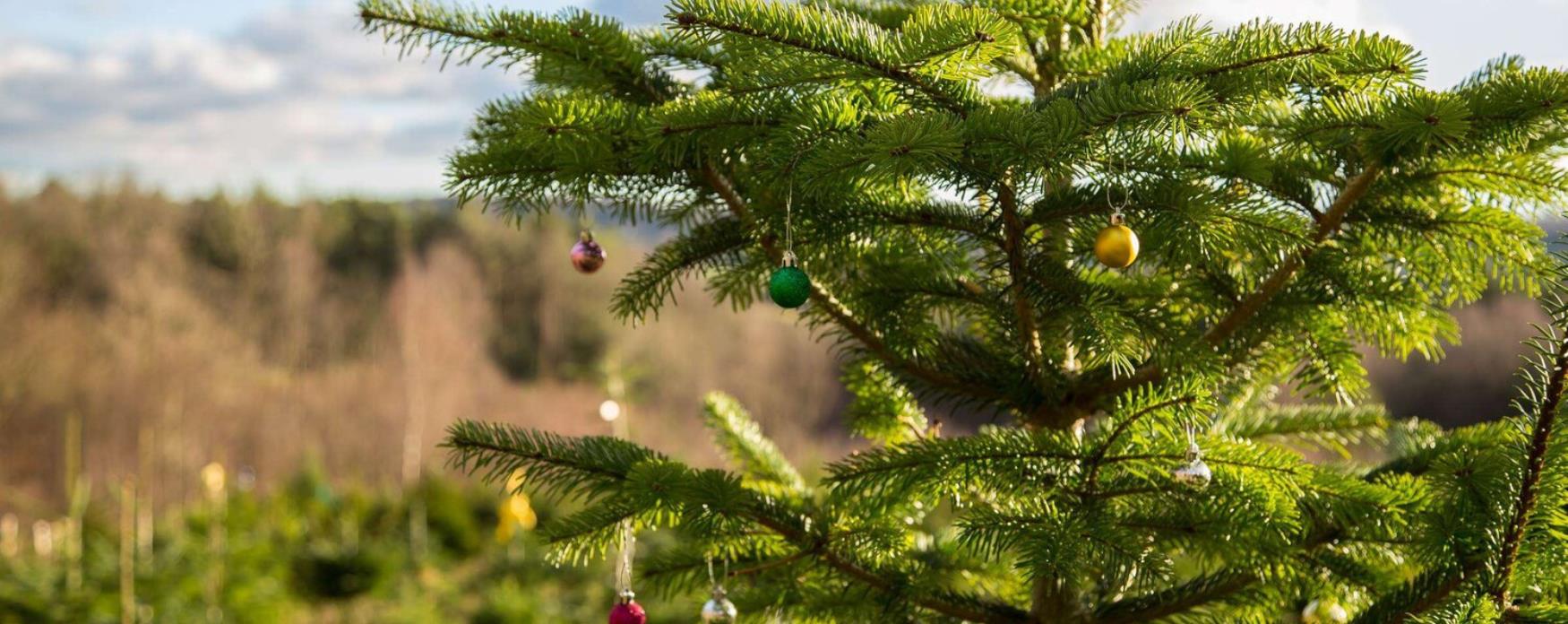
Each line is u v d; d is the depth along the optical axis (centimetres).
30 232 2531
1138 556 195
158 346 2334
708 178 212
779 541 222
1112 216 196
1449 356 916
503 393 2783
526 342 3045
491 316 3050
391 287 3055
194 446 2133
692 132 199
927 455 203
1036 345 212
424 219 3334
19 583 696
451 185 209
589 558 212
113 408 2123
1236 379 225
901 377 222
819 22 193
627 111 203
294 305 2886
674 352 2603
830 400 2561
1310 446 234
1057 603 217
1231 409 233
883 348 220
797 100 199
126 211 2789
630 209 219
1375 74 194
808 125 196
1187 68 197
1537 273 205
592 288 3077
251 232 2991
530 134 200
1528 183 202
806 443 2394
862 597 218
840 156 190
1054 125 190
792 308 197
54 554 809
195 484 1972
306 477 1326
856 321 220
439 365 2728
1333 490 201
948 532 244
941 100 199
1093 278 224
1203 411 194
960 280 221
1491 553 188
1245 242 200
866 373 236
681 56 217
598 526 209
